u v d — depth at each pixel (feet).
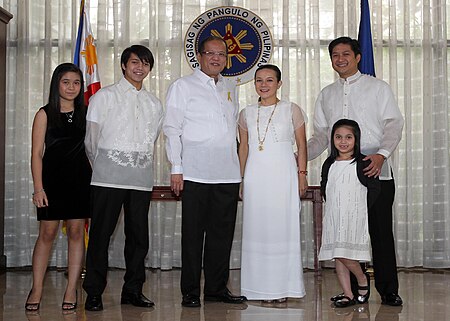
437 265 21.20
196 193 14.12
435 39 21.44
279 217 14.58
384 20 21.71
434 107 21.43
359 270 14.57
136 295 14.51
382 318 13.16
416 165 21.57
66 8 21.61
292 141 14.89
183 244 14.30
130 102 13.94
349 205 14.05
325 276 19.47
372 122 14.34
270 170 14.57
